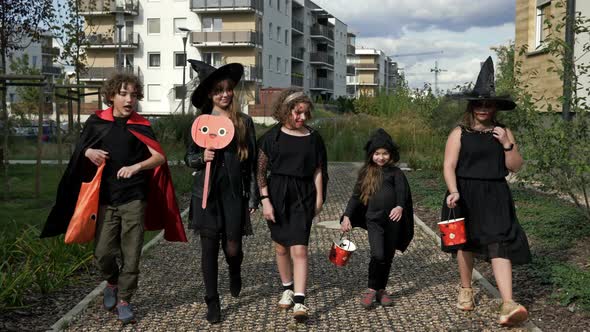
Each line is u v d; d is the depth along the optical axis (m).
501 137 5.21
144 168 5.22
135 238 5.23
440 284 6.46
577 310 5.45
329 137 26.61
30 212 11.12
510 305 4.95
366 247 8.39
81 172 5.35
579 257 7.19
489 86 5.24
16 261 6.97
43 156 24.22
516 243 5.12
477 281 6.43
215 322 5.24
